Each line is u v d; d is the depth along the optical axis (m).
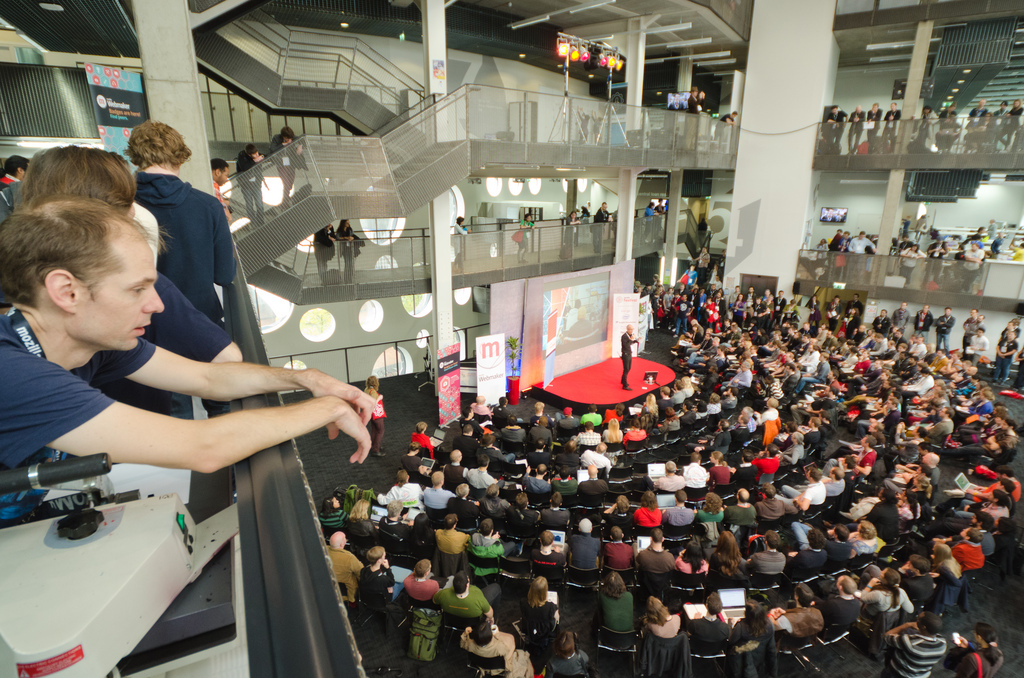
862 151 17.83
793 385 13.85
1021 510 9.80
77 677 0.56
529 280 14.31
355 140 10.23
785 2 18.39
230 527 0.90
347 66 13.05
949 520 8.19
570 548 7.37
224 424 0.79
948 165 16.50
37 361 0.66
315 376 1.09
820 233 23.25
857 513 8.46
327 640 0.52
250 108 13.66
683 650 5.93
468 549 7.33
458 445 9.98
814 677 6.40
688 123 17.47
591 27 18.58
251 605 0.57
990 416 11.74
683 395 12.95
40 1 8.57
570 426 11.18
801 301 20.47
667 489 8.74
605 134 14.95
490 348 13.61
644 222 20.73
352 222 16.47
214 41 10.47
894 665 5.83
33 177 1.16
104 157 1.22
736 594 6.72
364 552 7.56
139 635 0.66
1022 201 20.98
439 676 6.38
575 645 5.52
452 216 20.14
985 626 5.56
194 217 1.87
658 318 21.78
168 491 1.11
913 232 22.06
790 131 18.97
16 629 0.56
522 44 18.28
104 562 0.66
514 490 8.69
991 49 15.92
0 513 0.87
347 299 12.58
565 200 24.70
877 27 17.14
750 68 19.41
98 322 0.75
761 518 8.17
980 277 16.30
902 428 10.81
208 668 0.76
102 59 13.45
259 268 9.65
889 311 18.23
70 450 0.67
